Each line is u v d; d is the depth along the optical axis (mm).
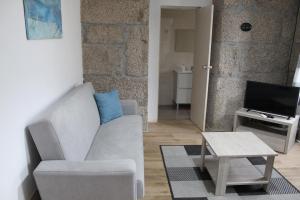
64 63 2764
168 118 4742
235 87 3947
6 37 1536
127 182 1706
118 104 3254
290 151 3395
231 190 2488
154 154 3223
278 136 3383
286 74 3938
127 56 3684
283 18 3719
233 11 3650
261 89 3525
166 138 3760
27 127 1824
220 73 3885
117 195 1750
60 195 1740
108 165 1728
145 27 3594
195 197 2371
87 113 2566
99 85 3764
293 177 2756
